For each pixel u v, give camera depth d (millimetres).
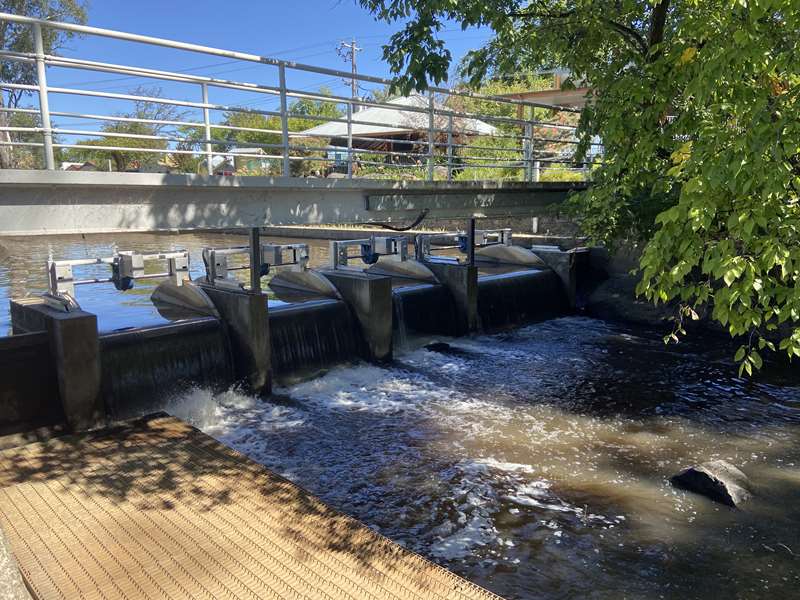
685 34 5199
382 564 4434
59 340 6906
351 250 21438
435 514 5770
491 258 15969
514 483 6367
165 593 4043
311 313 9930
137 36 6312
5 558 1650
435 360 10797
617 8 9703
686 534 5469
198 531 4809
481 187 11023
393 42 8547
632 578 4859
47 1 23641
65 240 27641
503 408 8531
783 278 4062
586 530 5523
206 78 7000
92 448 6508
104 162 22953
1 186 5613
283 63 7727
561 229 18359
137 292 13805
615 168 7625
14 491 5504
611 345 11961
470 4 9352
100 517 5043
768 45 4008
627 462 6879
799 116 3668
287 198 8039
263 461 6879
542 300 14695
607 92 9195
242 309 8695
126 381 7746
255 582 4176
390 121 29422
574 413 8367
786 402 8836
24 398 6941
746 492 6133
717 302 4199
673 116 7012
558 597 4629
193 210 7031
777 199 4016
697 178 4000
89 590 4086
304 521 4996
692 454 7105
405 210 9875
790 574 4918
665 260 4340
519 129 24578
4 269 17734
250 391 8789
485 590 4164
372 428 7805
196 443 6629
